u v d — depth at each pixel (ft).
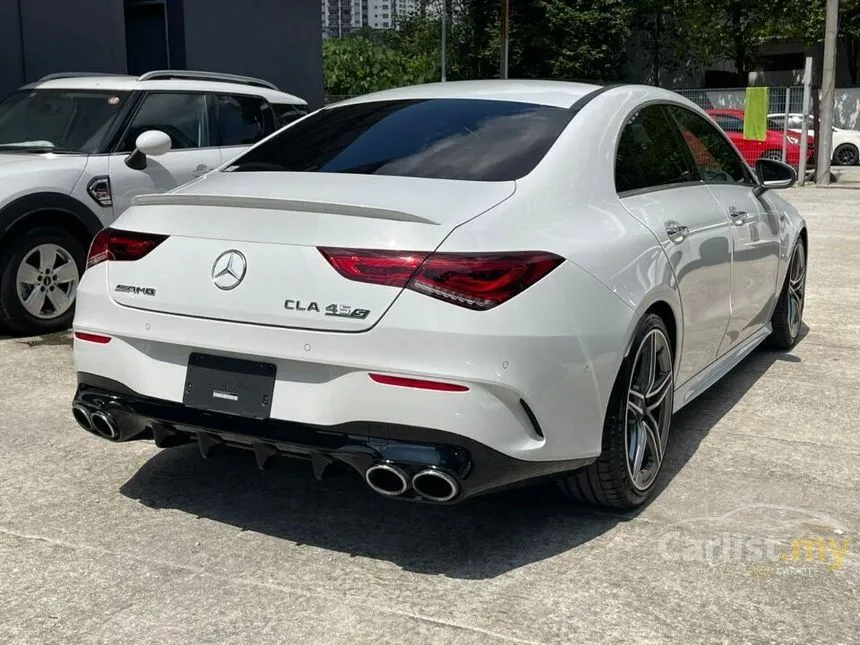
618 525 11.31
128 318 10.59
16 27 35.42
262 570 10.11
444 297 9.15
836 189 58.90
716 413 15.84
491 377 9.14
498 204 10.09
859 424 15.26
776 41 115.24
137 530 11.05
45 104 23.20
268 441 9.85
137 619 9.09
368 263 9.36
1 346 19.89
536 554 10.53
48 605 9.34
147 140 20.83
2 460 13.26
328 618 9.14
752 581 9.95
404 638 8.79
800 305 20.26
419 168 11.11
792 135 65.51
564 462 10.09
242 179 11.51
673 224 12.46
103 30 38.93
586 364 10.00
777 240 17.49
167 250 10.47
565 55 112.37
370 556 10.46
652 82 116.57
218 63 44.50
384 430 9.36
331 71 109.81
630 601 9.51
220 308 9.99
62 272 21.08
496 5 116.57
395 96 13.64
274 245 9.85
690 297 12.82
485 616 9.20
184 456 13.52
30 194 19.98
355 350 9.32
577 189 11.06
